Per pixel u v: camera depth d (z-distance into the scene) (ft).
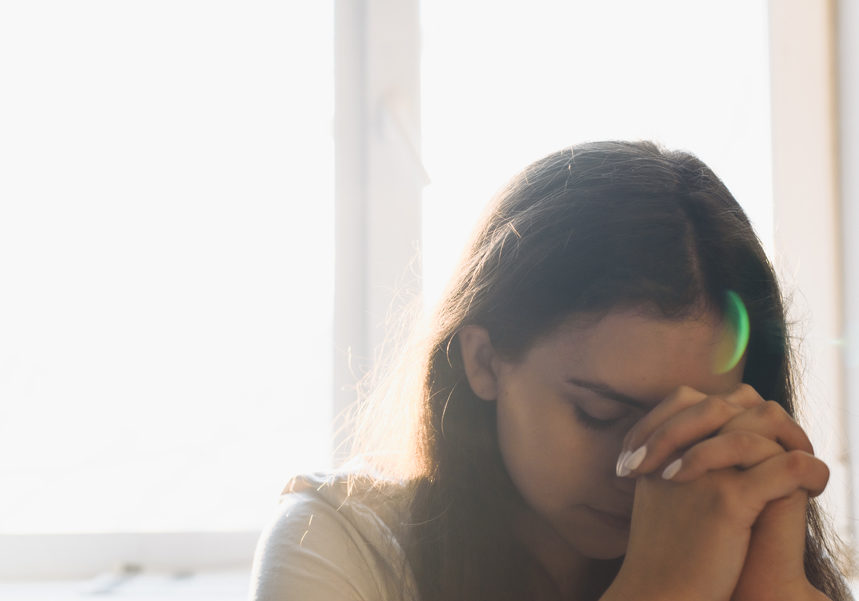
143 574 4.00
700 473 1.90
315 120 4.12
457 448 2.33
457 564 2.27
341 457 4.02
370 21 4.05
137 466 4.06
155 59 4.11
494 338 2.15
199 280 4.10
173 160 4.11
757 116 4.08
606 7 4.11
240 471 4.09
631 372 1.93
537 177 2.28
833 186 4.00
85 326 4.06
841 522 3.81
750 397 2.01
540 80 4.12
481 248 2.33
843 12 3.96
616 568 2.34
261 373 4.10
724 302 2.00
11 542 3.98
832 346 3.96
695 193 2.11
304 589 2.13
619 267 1.95
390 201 4.05
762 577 1.97
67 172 4.07
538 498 2.09
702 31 4.11
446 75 4.12
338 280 4.06
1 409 4.01
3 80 4.07
